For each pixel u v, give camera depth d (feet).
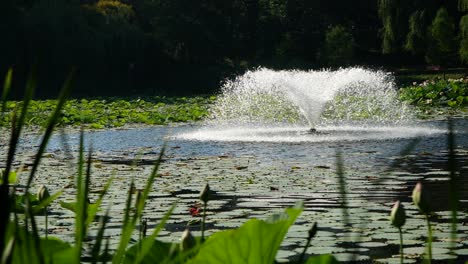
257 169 37.35
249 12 201.77
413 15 170.09
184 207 25.44
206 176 34.73
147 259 7.13
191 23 184.85
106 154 47.09
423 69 202.90
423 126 67.15
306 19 215.10
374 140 53.42
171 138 58.08
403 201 26.16
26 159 43.96
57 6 152.56
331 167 37.63
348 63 189.16
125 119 79.77
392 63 214.28
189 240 6.49
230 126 72.13
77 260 5.20
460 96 96.84
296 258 16.97
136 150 49.49
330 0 214.69
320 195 28.07
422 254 17.40
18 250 4.77
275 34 203.41
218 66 187.11
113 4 184.65
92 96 148.25
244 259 5.89
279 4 215.31
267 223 5.79
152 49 165.17
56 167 38.96
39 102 109.09
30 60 144.66
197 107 101.40
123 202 26.43
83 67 152.05
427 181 31.71
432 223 21.66
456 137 54.54
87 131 67.51
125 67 161.17
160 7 187.32
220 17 194.39
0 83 142.92
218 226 21.81
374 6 217.77
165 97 136.77
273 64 187.62
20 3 161.17
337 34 190.60
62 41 148.66
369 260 16.76
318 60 191.21
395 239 19.17
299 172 35.76
